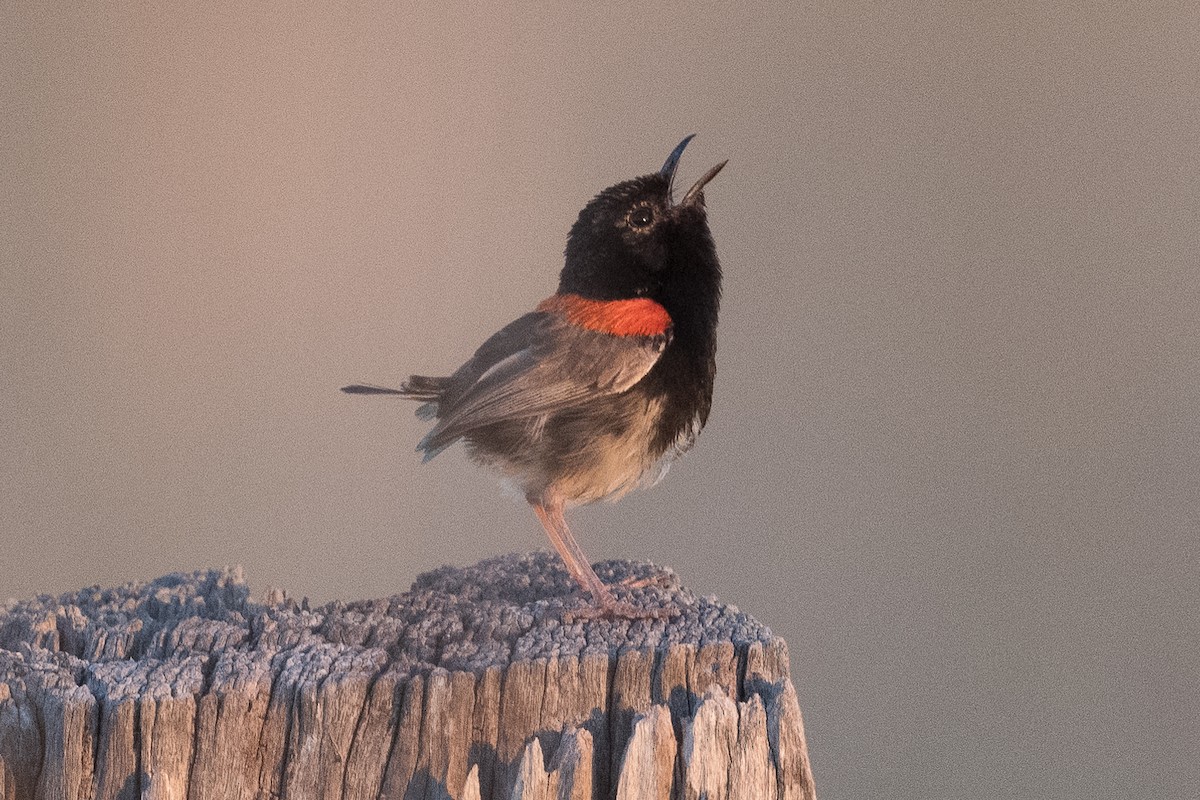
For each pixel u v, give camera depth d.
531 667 5.41
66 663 5.57
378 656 5.55
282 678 5.33
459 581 7.01
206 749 5.20
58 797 5.18
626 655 5.48
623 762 5.17
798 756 5.26
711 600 6.38
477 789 5.09
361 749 5.26
